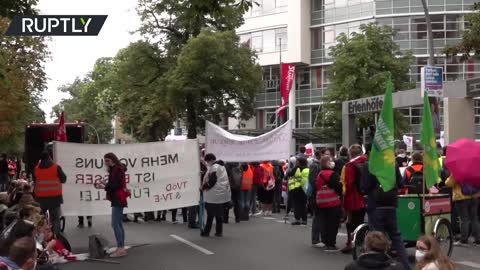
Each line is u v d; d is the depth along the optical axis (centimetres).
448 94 2239
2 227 1023
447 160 1240
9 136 3684
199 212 1575
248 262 1105
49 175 1309
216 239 1422
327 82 5581
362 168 977
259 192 2075
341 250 1205
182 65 3878
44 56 3516
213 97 4019
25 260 478
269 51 5806
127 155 1395
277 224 1752
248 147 1823
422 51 5109
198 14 1176
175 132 4847
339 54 3944
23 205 909
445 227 1062
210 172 1461
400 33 5150
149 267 1069
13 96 2827
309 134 4975
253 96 4203
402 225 1039
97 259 1151
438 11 5081
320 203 1221
